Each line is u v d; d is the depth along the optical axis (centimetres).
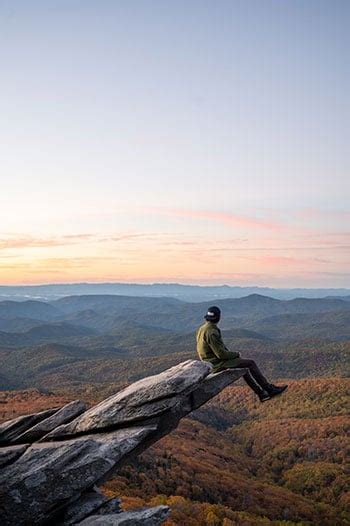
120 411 1206
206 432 13725
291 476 10612
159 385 1197
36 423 1356
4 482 1036
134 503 4300
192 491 6512
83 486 1064
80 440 1127
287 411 18362
